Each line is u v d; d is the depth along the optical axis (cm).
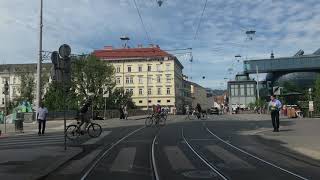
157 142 2123
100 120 5441
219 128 3169
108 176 1169
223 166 1329
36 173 1211
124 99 9738
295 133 2497
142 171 1246
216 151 1725
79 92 9338
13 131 3266
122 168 1308
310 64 9719
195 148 1839
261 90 10331
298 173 1191
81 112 2447
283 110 6056
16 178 1130
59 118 6075
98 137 2466
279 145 1920
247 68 10056
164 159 1501
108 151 1773
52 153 1698
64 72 1827
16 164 1393
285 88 9244
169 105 13375
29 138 2553
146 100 13450
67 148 1888
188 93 16825
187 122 4281
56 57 1811
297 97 7681
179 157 1551
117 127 3472
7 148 1956
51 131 3253
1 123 5244
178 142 2112
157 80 13438
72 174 1222
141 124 4000
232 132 2738
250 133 2619
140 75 13512
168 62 13388
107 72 9612
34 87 9656
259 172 1210
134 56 13562
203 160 1466
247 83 10069
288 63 9800
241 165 1347
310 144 1900
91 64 9412
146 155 1620
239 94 10119
